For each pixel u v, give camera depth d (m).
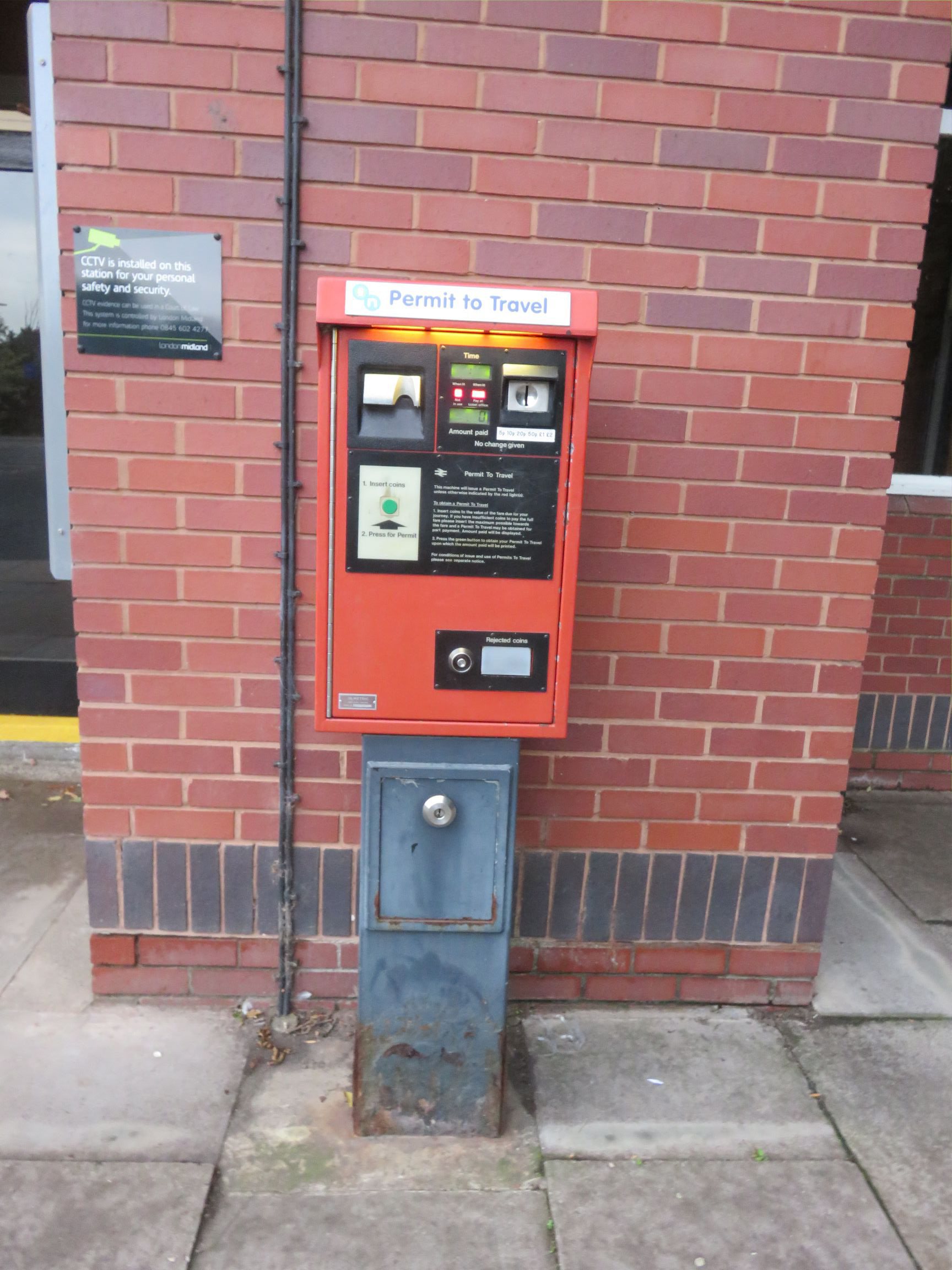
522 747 2.73
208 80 2.36
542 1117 2.45
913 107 2.48
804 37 2.43
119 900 2.75
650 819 2.80
